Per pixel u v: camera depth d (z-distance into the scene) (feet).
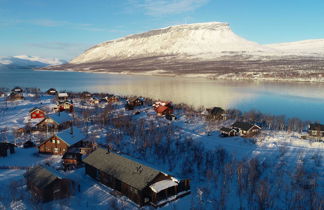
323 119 383.04
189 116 356.79
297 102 511.40
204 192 156.76
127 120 309.01
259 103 501.56
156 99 526.57
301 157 215.51
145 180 143.84
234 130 278.67
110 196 150.30
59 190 142.61
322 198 144.56
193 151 224.94
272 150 234.58
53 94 536.42
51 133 265.54
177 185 149.28
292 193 157.79
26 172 158.20
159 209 138.41
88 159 174.81
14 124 299.99
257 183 164.55
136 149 222.28
